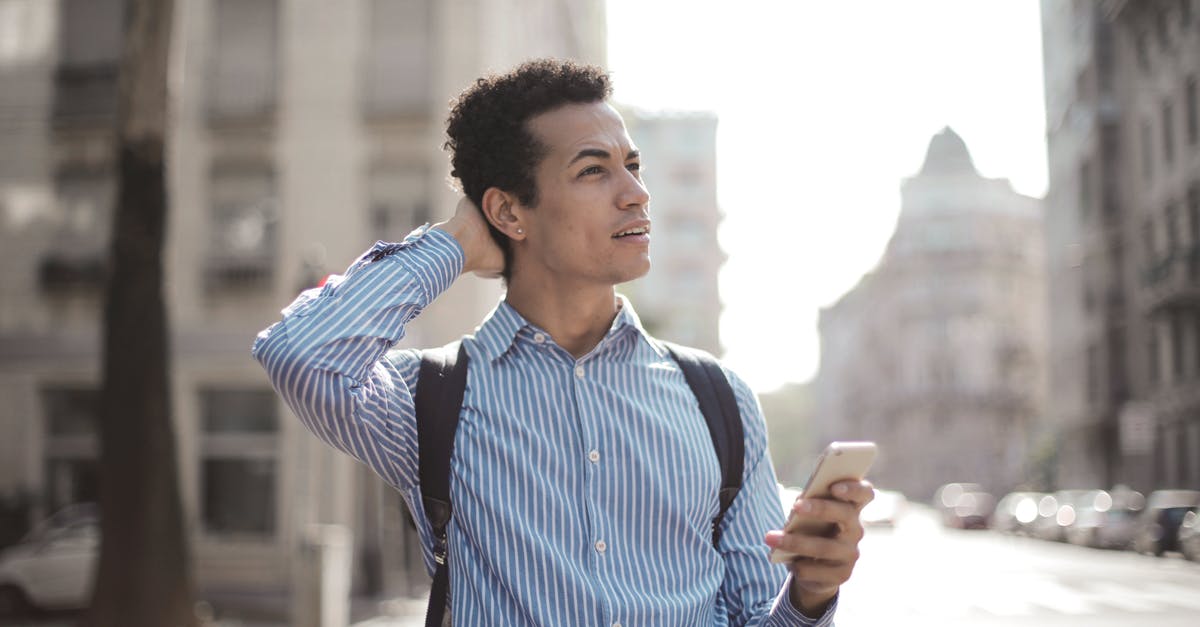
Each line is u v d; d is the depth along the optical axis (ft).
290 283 63.41
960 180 242.58
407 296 5.54
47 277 64.28
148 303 31.50
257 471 62.28
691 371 6.01
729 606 5.79
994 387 234.58
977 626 41.09
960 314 237.66
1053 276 150.20
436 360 5.79
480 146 5.88
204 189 64.34
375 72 64.59
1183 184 101.71
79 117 64.80
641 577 5.32
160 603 30.32
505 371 5.71
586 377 5.65
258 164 64.28
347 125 64.28
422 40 64.75
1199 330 101.86
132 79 31.96
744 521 5.85
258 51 65.16
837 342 359.05
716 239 257.34
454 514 5.50
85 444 64.03
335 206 63.87
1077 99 132.46
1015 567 73.92
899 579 64.23
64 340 63.82
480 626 5.28
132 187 31.76
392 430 5.54
